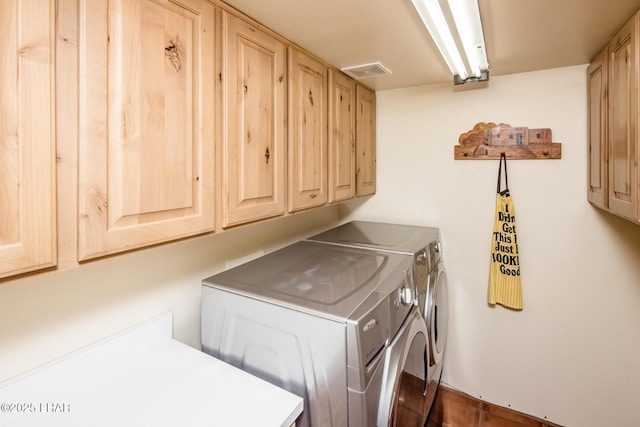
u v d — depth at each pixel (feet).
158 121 2.80
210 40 3.26
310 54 4.94
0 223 1.96
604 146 4.81
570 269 6.00
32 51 2.04
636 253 5.57
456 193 6.88
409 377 4.07
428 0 3.33
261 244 5.84
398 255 5.08
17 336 3.01
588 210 5.81
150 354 3.89
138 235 2.69
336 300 3.50
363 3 3.58
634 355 5.65
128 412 2.95
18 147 2.01
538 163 6.11
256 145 3.91
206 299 4.14
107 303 3.66
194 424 2.79
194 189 3.16
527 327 6.40
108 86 2.44
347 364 3.07
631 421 5.71
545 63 5.61
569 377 6.12
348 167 6.18
